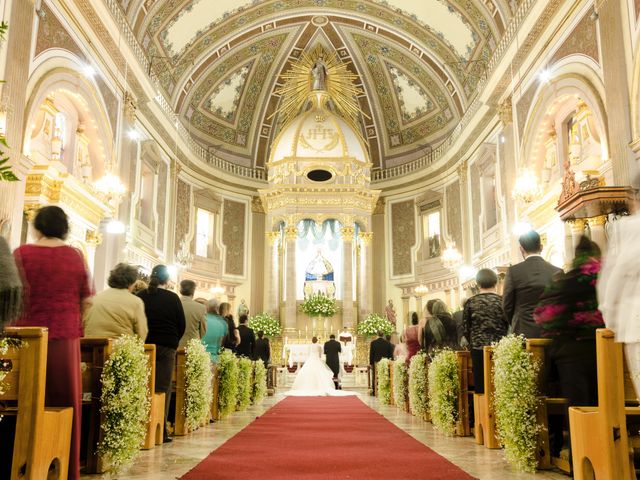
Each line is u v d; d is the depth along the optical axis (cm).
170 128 1933
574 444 372
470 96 1998
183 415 654
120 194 1328
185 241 2152
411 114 2453
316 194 2347
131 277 529
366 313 2320
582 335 404
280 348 2252
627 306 278
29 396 311
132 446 443
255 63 2388
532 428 437
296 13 2158
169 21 1784
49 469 347
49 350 361
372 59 2411
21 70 993
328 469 442
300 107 2528
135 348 454
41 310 360
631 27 987
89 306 389
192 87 2166
